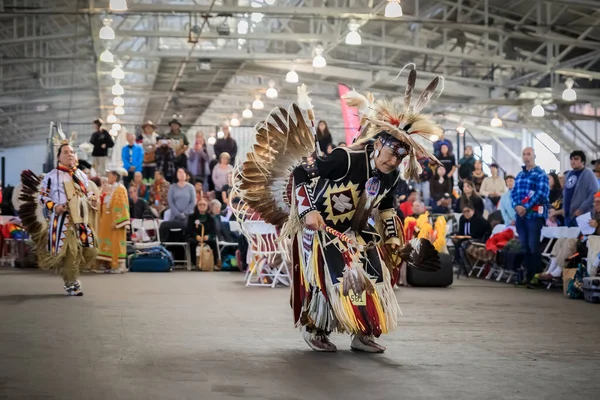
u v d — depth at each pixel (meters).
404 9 19.25
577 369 4.37
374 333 4.54
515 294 9.38
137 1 18.56
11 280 10.77
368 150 4.67
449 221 13.20
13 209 16.02
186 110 33.31
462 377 4.10
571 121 23.84
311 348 4.96
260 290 9.47
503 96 22.80
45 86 29.72
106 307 7.38
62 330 5.74
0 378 3.92
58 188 8.32
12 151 35.19
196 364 4.37
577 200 10.44
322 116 32.09
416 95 23.75
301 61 22.27
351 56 23.61
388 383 3.92
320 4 18.80
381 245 4.92
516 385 3.91
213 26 21.33
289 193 5.09
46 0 20.30
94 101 31.70
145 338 5.36
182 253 14.18
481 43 20.77
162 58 21.98
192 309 7.25
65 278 8.50
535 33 18.83
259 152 5.14
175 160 16.77
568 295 8.93
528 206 10.35
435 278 10.30
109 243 12.66
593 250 8.91
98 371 4.13
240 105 33.31
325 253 4.70
